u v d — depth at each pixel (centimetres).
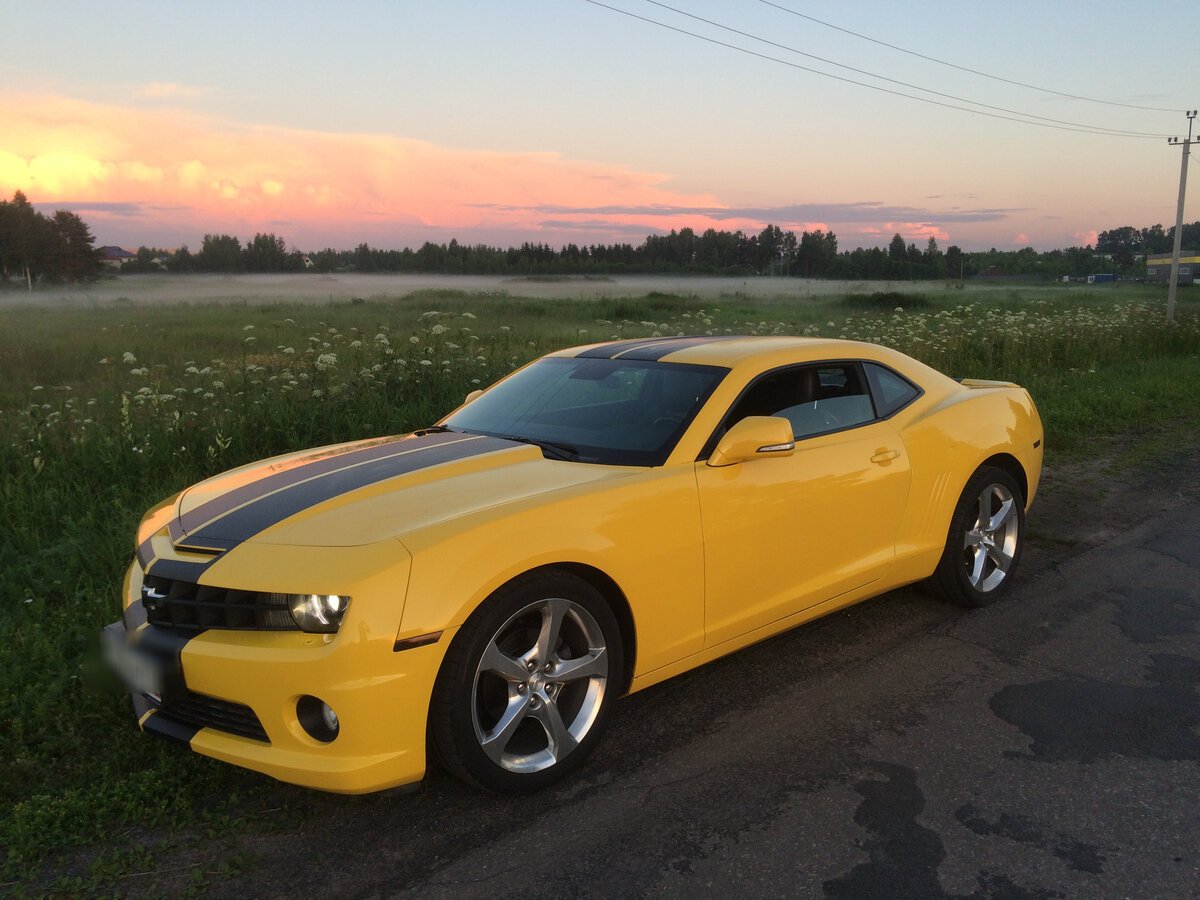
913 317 1661
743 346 406
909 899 234
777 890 239
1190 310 3131
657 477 321
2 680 349
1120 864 248
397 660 251
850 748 317
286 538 275
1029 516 642
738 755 313
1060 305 4147
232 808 281
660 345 425
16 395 1102
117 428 670
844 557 389
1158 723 333
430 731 269
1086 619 443
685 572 324
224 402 758
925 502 423
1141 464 812
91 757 311
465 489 303
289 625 255
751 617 353
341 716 250
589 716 302
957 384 484
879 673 382
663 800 285
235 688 257
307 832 269
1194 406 1135
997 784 291
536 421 381
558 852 257
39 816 268
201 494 334
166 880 246
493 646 273
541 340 1502
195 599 269
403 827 271
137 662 279
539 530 281
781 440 331
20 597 447
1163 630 428
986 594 462
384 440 397
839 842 260
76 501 567
